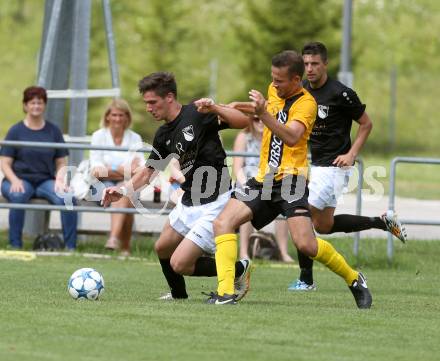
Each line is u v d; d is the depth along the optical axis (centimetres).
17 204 3544
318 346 1798
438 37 13612
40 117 3681
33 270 3084
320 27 10344
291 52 2336
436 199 6238
